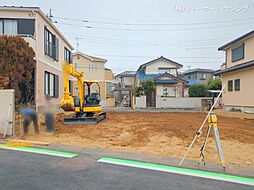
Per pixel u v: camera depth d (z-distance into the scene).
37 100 15.88
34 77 15.89
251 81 18.28
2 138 9.02
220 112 20.41
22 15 16.28
